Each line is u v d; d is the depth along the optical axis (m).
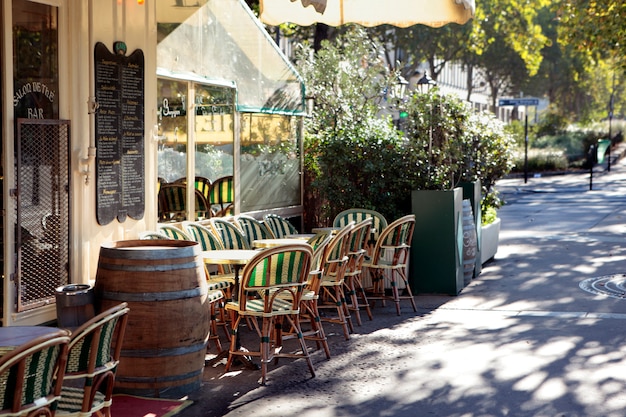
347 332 8.56
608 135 50.25
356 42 16.17
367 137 11.75
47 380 4.34
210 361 7.69
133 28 8.08
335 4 10.23
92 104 7.47
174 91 9.43
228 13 10.59
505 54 44.56
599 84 59.34
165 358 6.53
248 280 7.10
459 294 10.88
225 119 10.61
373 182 11.63
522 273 12.41
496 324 9.10
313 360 7.77
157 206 8.98
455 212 10.77
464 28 35.22
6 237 6.68
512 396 6.56
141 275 6.43
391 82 15.66
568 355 7.72
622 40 21.70
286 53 27.98
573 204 23.95
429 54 37.38
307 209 12.84
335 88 15.12
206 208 10.13
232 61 10.72
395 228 9.84
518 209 22.67
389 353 7.95
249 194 11.25
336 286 8.62
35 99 6.96
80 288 6.49
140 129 8.21
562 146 43.84
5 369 4.02
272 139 11.85
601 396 6.52
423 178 11.46
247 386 6.95
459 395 6.61
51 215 7.15
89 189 7.54
